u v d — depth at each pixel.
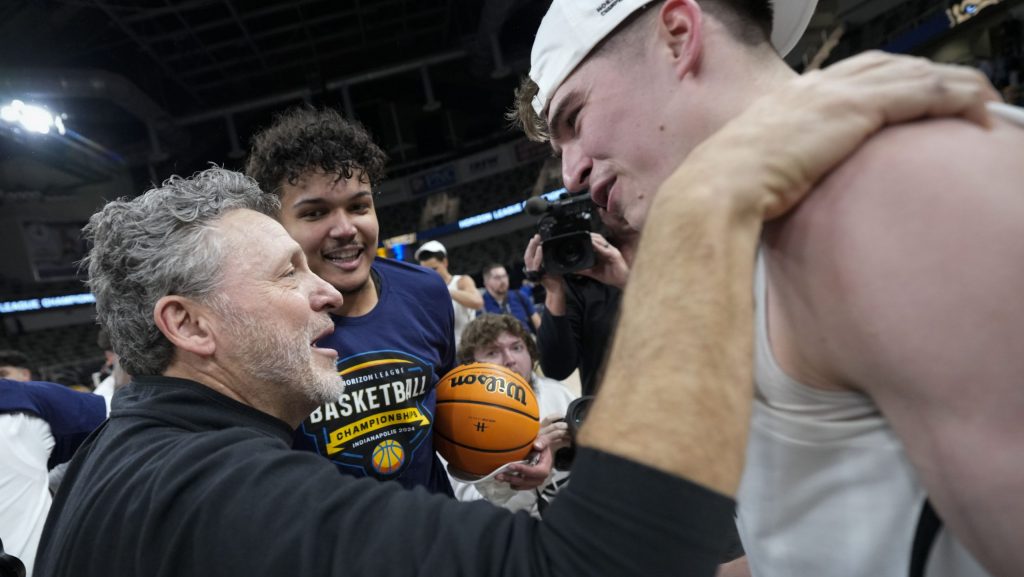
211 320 0.91
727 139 0.51
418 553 0.60
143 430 0.85
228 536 0.66
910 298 0.43
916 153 0.44
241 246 0.93
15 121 13.10
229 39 15.38
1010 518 0.41
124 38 14.59
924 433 0.45
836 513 0.57
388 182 21.56
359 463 1.27
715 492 0.47
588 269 1.93
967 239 0.41
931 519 0.51
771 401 0.58
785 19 0.75
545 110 0.82
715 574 0.47
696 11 0.62
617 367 0.55
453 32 17.78
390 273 1.50
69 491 0.94
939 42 9.06
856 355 0.47
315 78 17.44
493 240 20.33
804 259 0.49
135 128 17.59
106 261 0.95
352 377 1.30
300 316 0.96
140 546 0.69
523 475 1.43
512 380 1.44
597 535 0.51
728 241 0.48
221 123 18.81
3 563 1.31
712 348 0.48
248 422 0.90
